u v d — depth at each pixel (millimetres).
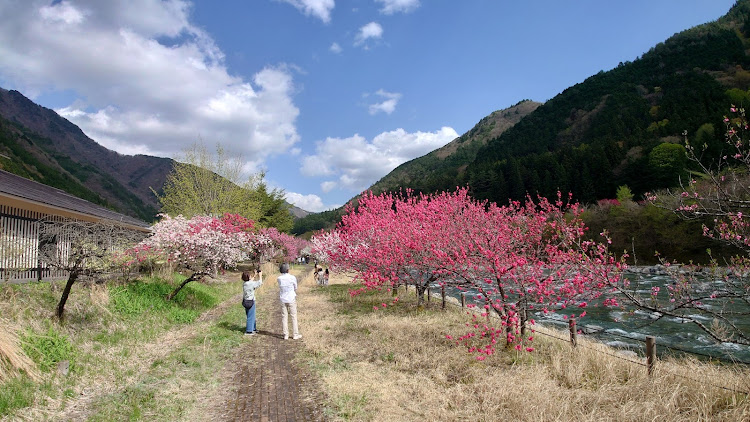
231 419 4578
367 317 10602
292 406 4945
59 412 4688
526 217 9875
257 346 7984
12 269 8570
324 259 21844
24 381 5180
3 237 8586
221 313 12180
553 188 67125
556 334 8781
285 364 6734
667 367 5367
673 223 27406
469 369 6102
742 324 10898
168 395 5270
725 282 4754
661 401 4367
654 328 11445
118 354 6879
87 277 8492
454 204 12445
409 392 5281
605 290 6426
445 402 4879
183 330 9289
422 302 12508
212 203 25719
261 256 31500
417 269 11273
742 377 4918
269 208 40750
